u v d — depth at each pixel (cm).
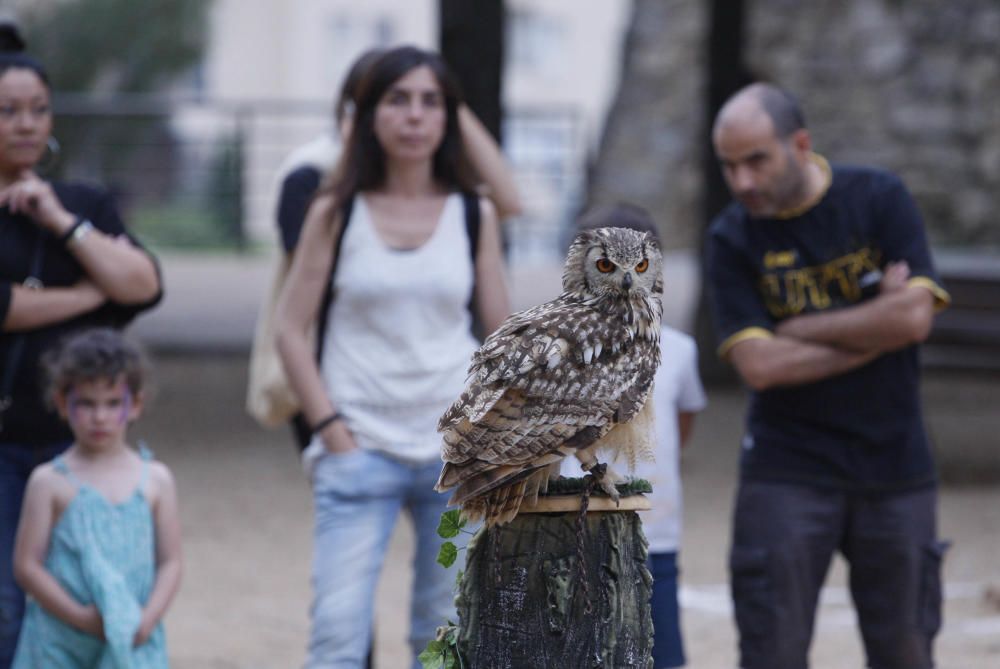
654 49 5125
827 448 926
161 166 5172
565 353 630
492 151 1071
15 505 908
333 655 878
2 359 909
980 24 4522
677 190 4969
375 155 925
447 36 1984
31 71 936
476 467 617
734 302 955
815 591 941
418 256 907
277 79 7456
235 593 1441
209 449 2191
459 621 656
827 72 4603
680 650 938
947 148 4469
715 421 2439
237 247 5169
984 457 2162
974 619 1366
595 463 638
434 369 902
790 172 927
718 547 1645
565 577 637
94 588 855
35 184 920
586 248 664
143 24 5762
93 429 873
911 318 900
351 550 891
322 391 909
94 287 935
